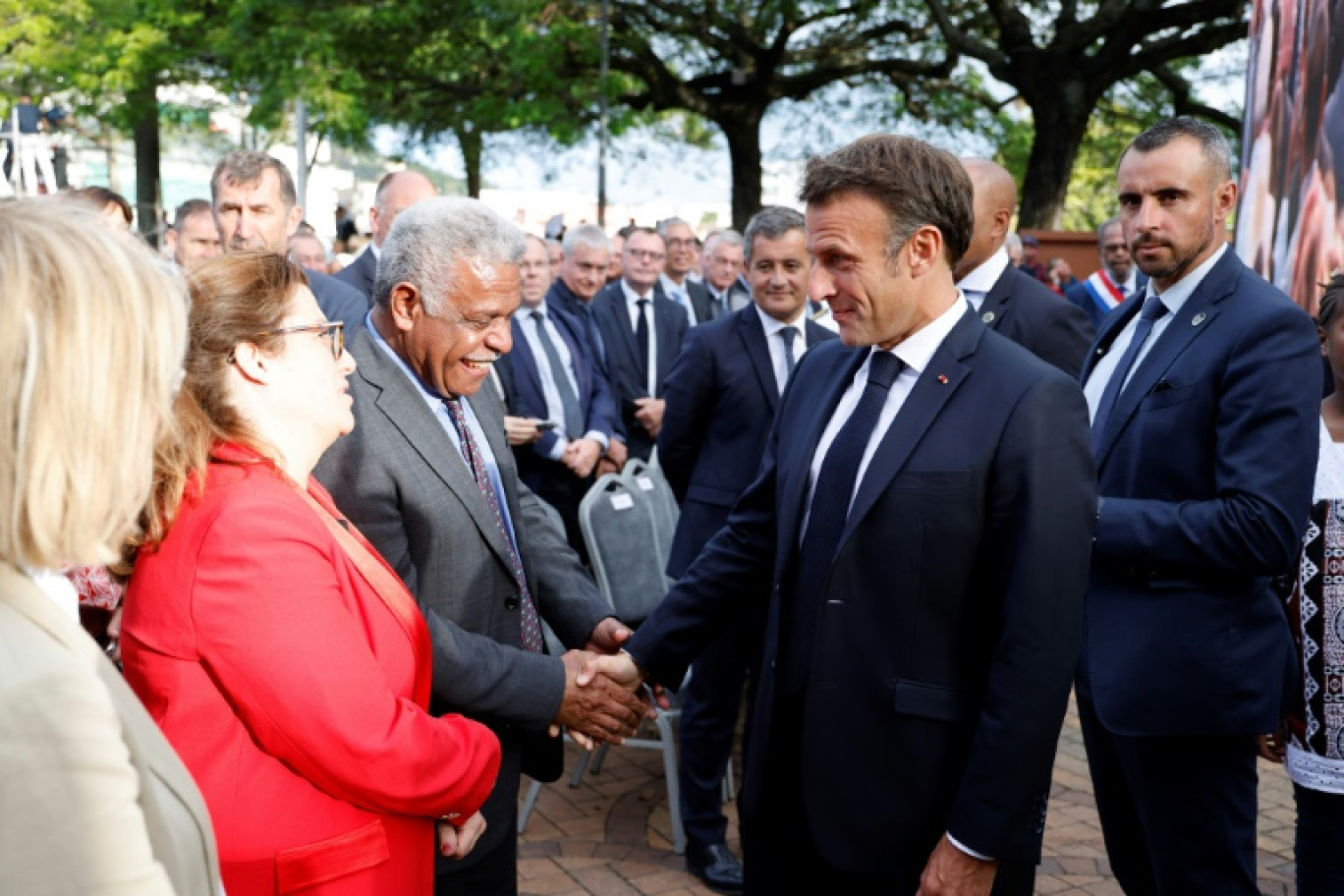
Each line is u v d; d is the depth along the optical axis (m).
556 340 4.96
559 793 3.99
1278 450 2.18
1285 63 4.88
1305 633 2.42
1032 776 1.68
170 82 16.09
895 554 1.77
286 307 1.55
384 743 1.46
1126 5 15.90
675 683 2.25
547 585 2.41
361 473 1.91
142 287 0.96
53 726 0.85
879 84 19.53
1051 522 1.70
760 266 3.62
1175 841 2.37
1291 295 4.70
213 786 1.41
